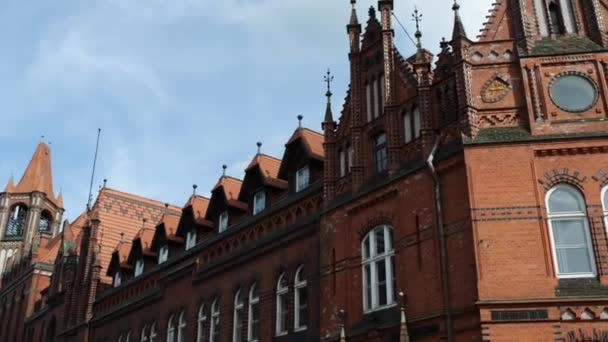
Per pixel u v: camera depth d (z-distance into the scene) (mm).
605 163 18734
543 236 18062
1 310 67062
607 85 19922
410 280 20391
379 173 23516
